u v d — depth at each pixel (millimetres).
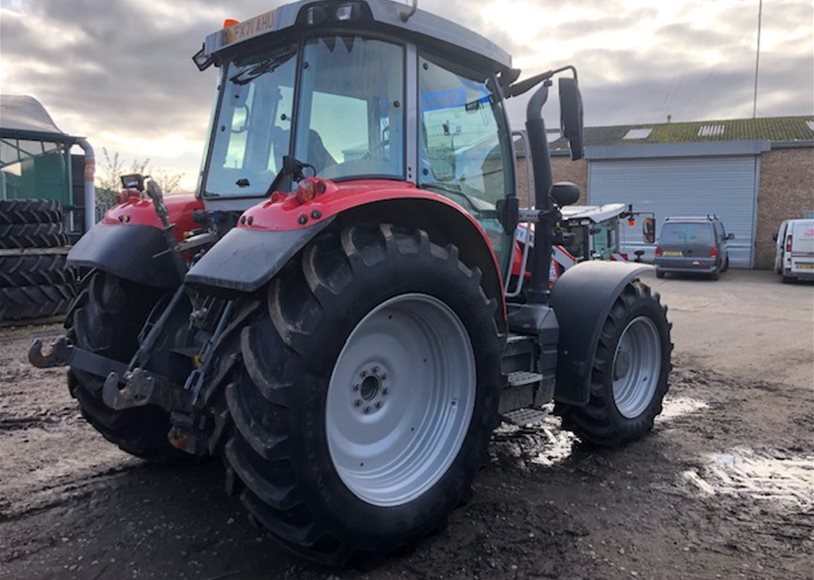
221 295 2572
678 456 4078
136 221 3354
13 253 7855
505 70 3773
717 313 10836
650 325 4395
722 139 25812
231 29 3258
